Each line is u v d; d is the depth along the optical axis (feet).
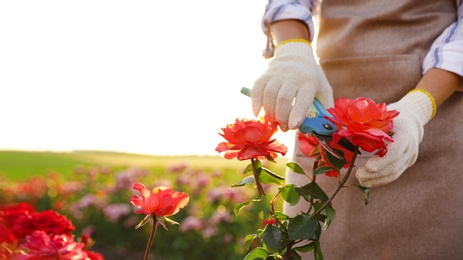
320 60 4.47
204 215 11.24
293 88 3.60
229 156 3.23
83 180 15.23
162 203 3.16
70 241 3.69
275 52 4.05
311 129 3.39
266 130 3.15
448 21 4.26
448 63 3.92
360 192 4.22
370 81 4.25
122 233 12.38
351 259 4.25
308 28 4.20
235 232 10.80
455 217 4.09
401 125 3.57
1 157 44.45
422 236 4.11
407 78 4.17
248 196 11.14
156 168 17.87
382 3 4.25
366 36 4.27
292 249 3.21
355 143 2.99
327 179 4.31
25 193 14.69
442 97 3.94
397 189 4.17
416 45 4.19
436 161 4.14
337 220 4.29
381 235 4.18
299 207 4.31
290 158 4.60
